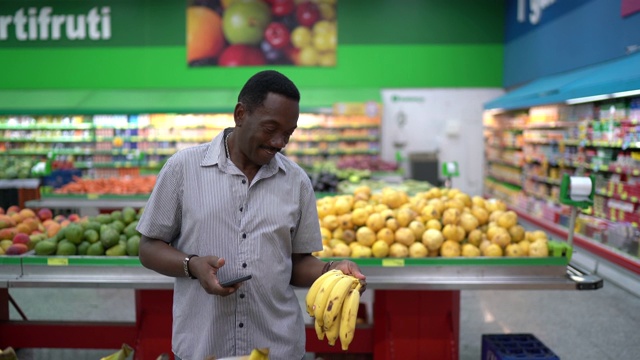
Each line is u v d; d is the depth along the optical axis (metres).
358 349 3.04
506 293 4.98
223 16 11.56
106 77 11.75
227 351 1.55
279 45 11.61
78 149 11.23
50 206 6.31
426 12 11.48
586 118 6.82
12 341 3.14
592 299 4.80
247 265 1.53
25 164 8.11
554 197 7.88
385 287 2.55
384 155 11.72
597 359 3.53
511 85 10.95
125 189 6.54
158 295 2.99
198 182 1.55
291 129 1.46
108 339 3.11
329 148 11.26
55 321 3.18
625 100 5.97
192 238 1.55
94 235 2.87
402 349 2.94
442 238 2.74
